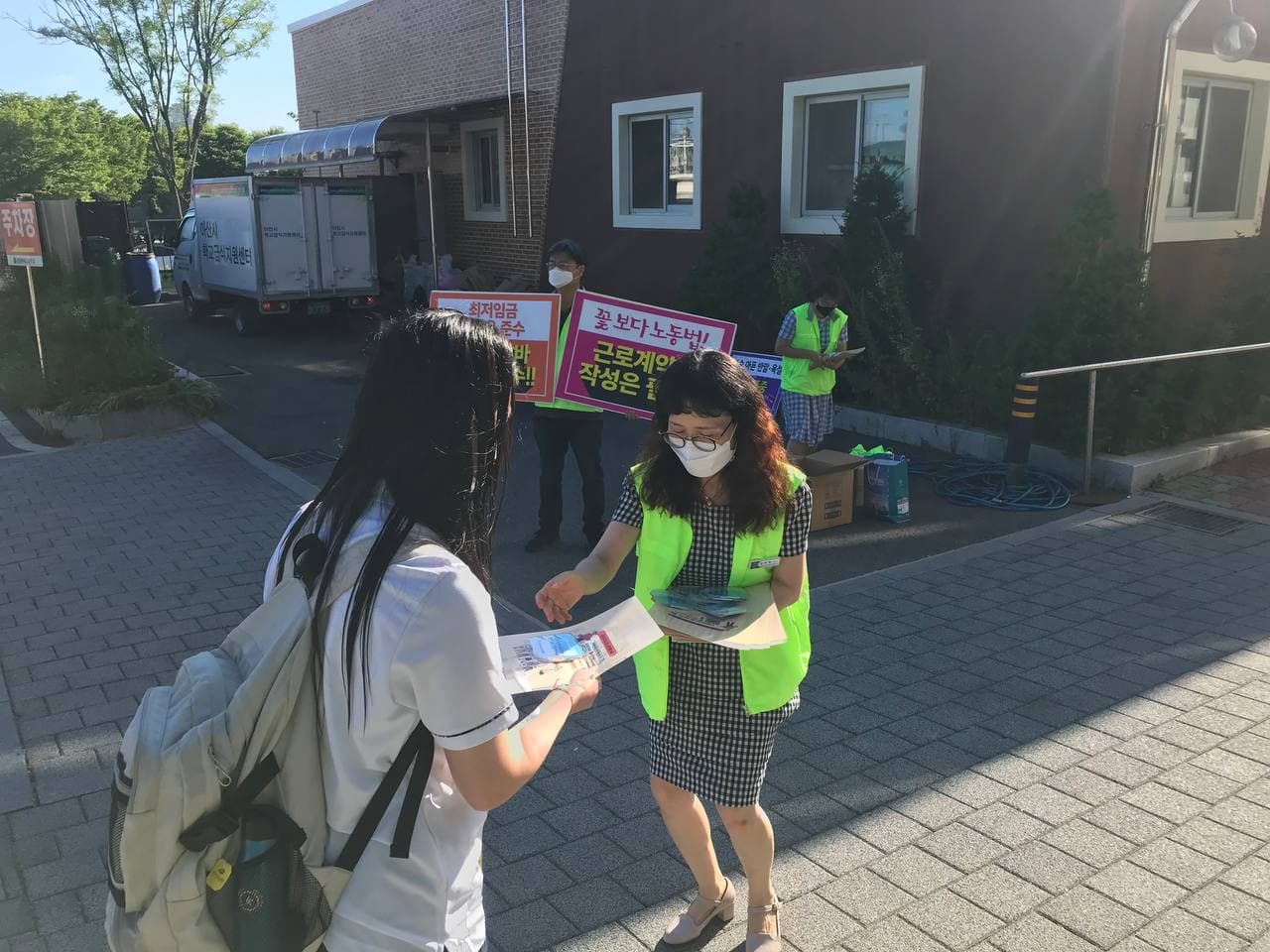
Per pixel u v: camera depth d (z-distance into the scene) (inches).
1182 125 382.6
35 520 291.0
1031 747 164.2
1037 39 358.3
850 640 207.2
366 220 669.3
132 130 1581.0
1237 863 134.0
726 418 99.7
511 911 126.3
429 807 63.0
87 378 411.8
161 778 57.2
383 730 59.9
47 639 209.2
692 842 116.1
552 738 68.1
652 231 534.0
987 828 142.3
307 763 60.8
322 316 743.1
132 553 261.3
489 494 65.6
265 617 63.5
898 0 398.0
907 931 121.9
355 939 61.6
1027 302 375.2
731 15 465.4
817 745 165.9
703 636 94.7
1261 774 155.3
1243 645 201.3
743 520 103.3
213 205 680.4
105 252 816.3
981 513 293.1
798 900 127.6
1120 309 325.1
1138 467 304.8
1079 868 133.3
